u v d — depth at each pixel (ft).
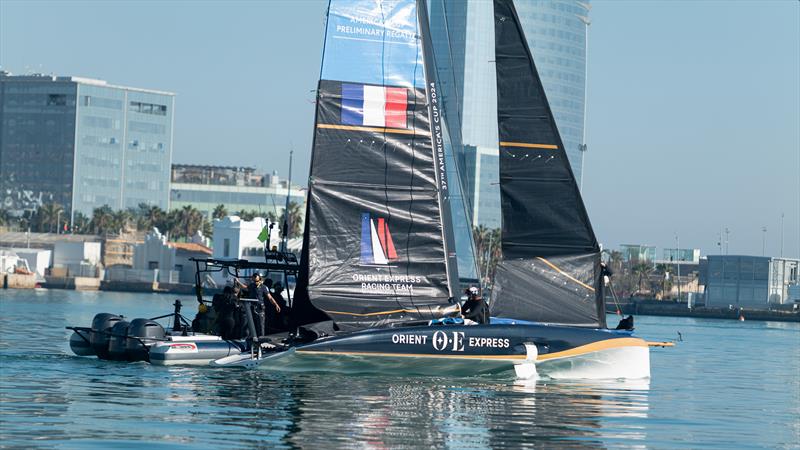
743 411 221.05
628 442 171.32
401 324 248.73
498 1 265.13
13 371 237.86
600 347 250.57
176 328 273.75
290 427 171.53
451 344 238.89
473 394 218.59
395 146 253.24
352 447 156.87
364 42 252.83
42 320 538.88
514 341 243.81
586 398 221.46
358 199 250.37
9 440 153.28
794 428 197.47
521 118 264.52
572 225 263.90
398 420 181.57
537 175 264.11
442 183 258.57
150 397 200.54
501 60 264.93
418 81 255.70
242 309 260.21
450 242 259.19
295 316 247.91
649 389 248.52
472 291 256.32
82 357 273.54
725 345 564.30
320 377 234.58
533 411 198.80
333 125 249.75
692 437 180.04
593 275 264.11
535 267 262.88
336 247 248.52
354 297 247.91
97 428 165.68
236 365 244.63
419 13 258.16
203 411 185.26
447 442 163.43
